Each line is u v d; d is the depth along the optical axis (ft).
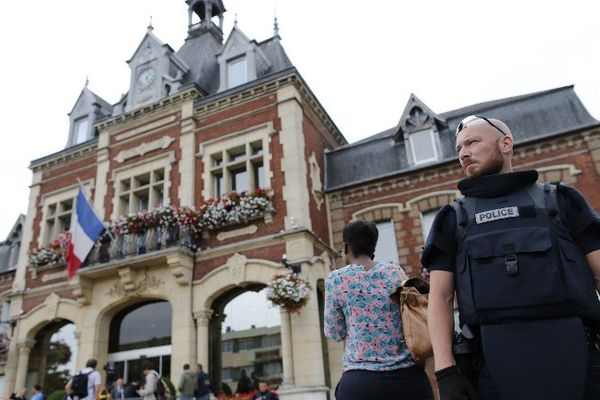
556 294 5.16
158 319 42.06
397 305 8.54
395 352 8.16
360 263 9.25
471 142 6.60
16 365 45.52
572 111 40.04
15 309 47.93
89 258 43.62
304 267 35.99
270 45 53.26
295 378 33.40
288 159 40.42
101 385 39.83
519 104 42.86
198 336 37.58
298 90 44.14
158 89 50.21
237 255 38.86
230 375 37.29
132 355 41.55
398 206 42.91
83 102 57.41
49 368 45.11
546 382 4.86
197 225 41.04
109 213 47.09
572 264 5.34
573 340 4.93
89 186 50.44
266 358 36.76
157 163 46.50
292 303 33.55
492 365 5.17
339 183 46.34
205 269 40.01
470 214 6.15
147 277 41.06
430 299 6.20
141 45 53.62
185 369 31.91
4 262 61.11
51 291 46.47
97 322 41.98
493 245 5.68
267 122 42.70
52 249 47.78
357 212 44.19
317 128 48.39
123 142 49.73
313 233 38.27
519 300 5.28
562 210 5.74
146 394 31.48
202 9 66.23
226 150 43.91
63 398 36.60
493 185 6.10
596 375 4.89
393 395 7.82
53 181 53.57
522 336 5.14
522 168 39.50
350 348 8.49
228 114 45.32
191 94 47.03
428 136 45.21
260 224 39.58
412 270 40.32
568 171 37.88
